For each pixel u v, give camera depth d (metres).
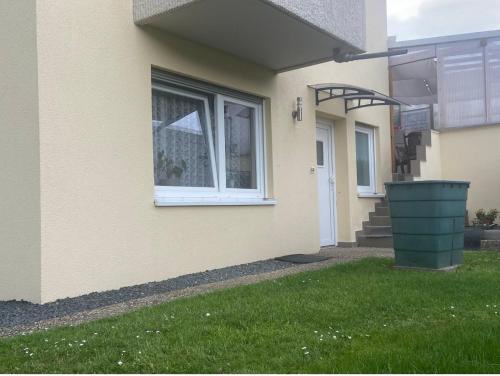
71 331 4.22
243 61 8.26
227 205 7.77
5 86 5.70
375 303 5.10
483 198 13.38
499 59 13.26
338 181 11.27
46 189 5.47
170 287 6.29
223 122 8.09
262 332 4.14
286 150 9.20
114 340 3.93
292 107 9.42
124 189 6.29
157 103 7.13
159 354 3.63
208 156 7.86
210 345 3.83
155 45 6.80
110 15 6.26
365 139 12.48
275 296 5.41
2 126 5.71
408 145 13.65
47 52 5.56
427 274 6.61
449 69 13.73
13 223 5.62
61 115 5.65
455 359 3.50
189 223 7.14
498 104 13.26
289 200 9.20
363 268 7.24
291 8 6.46
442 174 13.95
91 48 6.01
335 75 10.88
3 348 3.82
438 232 6.96
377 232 11.22
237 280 6.67
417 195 7.04
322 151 10.97
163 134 7.17
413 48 13.76
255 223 8.35
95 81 6.04
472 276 6.41
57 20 5.68
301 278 6.44
